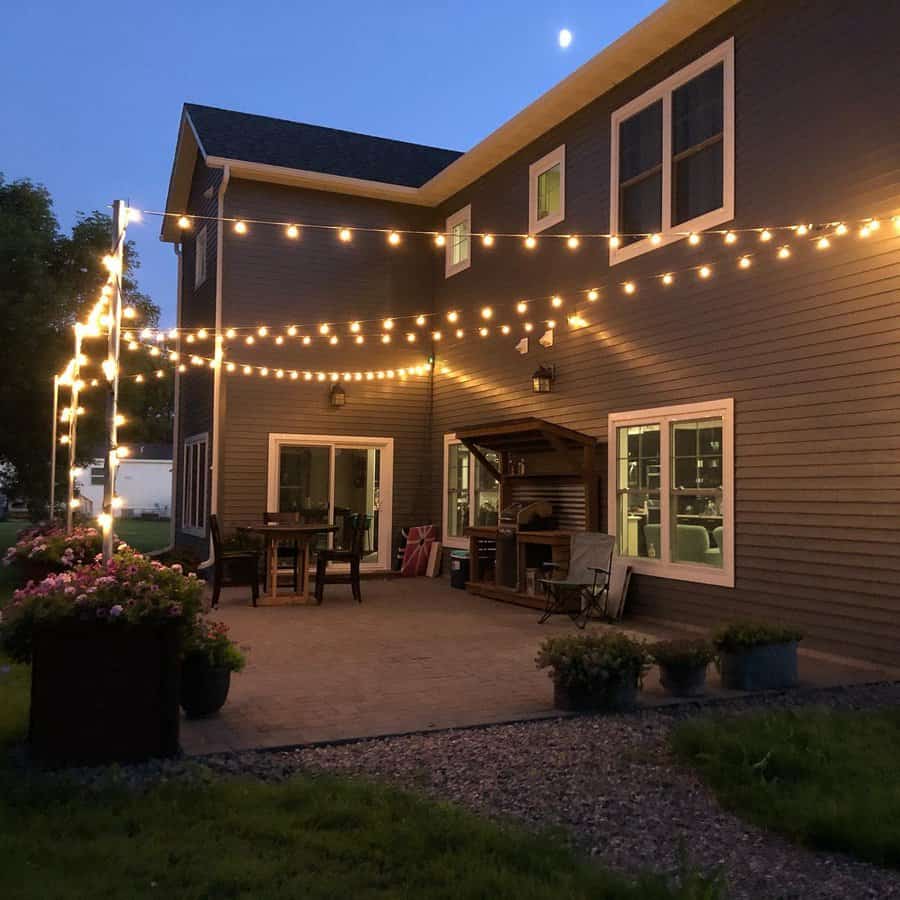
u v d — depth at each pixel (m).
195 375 14.17
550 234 10.78
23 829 3.27
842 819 3.38
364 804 3.57
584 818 3.59
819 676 6.27
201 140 12.73
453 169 12.26
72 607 3.97
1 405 17.23
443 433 13.25
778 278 7.48
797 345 7.27
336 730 4.76
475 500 12.38
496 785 3.96
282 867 2.97
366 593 11.23
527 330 11.13
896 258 6.46
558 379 10.52
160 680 4.19
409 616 9.23
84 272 18.23
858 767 4.05
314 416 12.78
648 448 9.06
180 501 15.38
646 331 9.06
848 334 6.82
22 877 2.84
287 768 4.13
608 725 4.95
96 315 9.21
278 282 12.60
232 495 12.18
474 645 7.50
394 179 13.48
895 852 3.19
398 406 13.38
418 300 13.55
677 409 8.57
